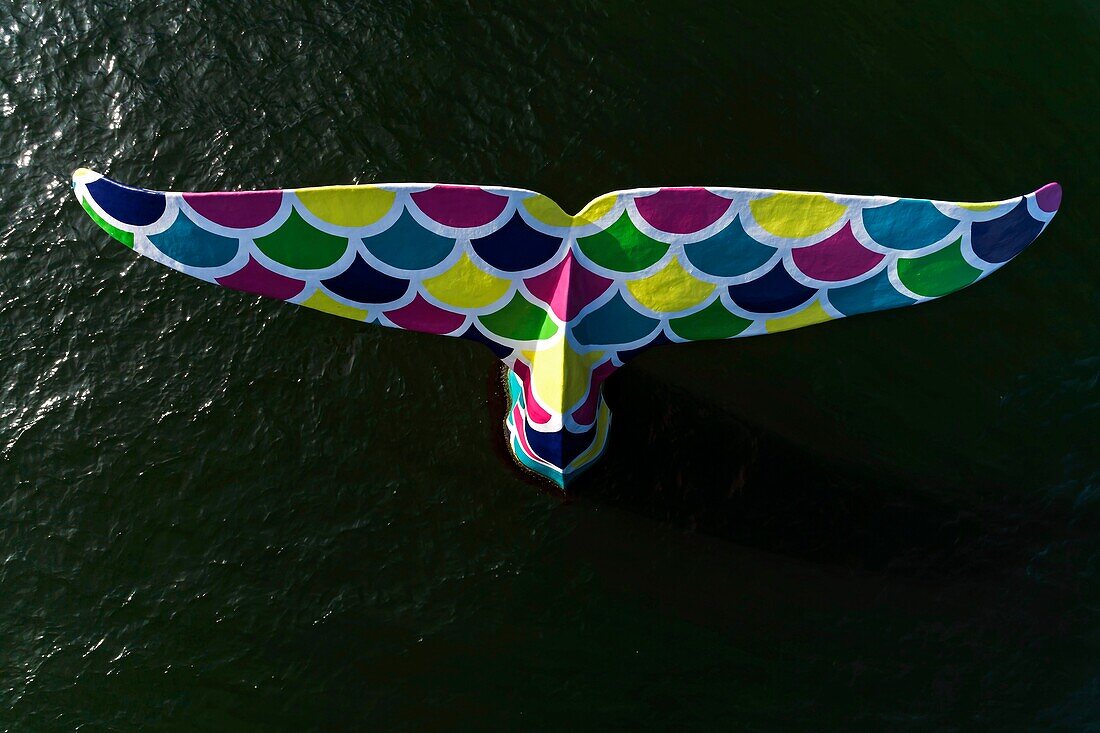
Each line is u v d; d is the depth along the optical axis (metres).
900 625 10.54
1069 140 11.76
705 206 6.43
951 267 6.84
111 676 10.10
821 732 10.28
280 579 10.35
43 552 10.38
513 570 10.39
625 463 10.66
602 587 10.39
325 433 10.73
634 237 6.60
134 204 6.01
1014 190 11.60
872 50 11.86
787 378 11.09
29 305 11.01
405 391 10.83
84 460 10.61
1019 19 11.95
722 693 10.30
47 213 11.22
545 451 8.42
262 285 6.59
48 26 11.55
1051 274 11.41
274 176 11.35
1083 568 10.74
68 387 10.80
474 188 6.23
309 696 10.09
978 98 11.80
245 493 10.57
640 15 11.80
